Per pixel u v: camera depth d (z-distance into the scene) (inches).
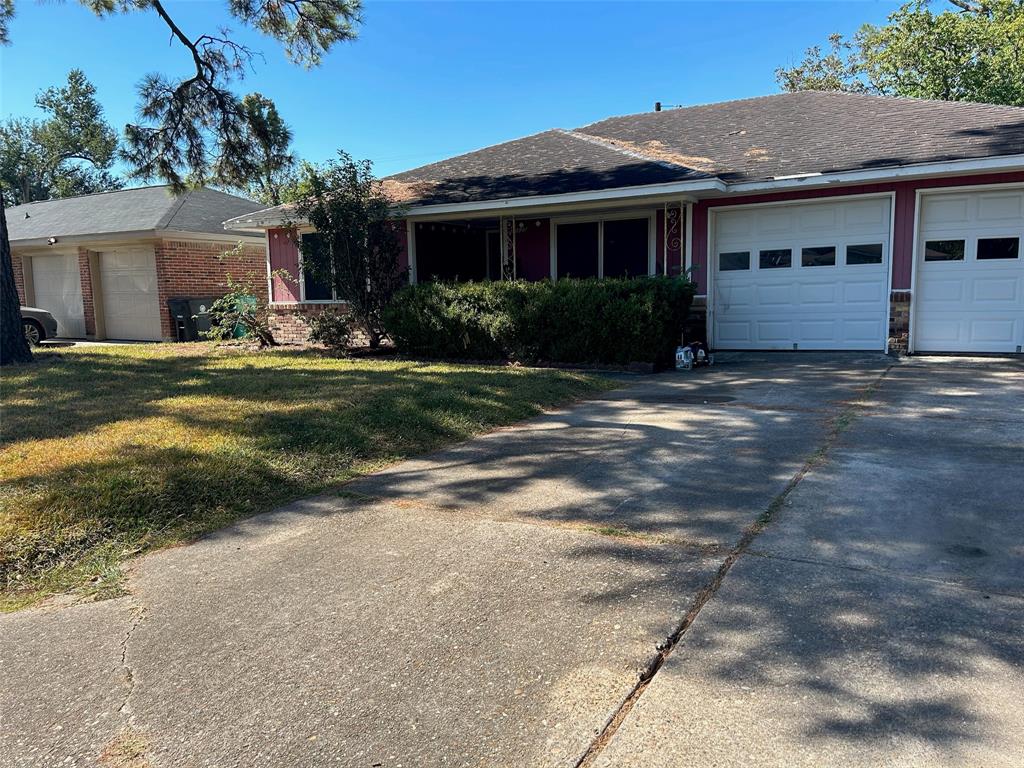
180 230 689.6
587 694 97.7
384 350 510.0
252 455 203.9
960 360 394.3
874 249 434.9
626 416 274.8
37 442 219.1
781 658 104.2
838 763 82.3
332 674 105.0
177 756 88.3
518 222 555.8
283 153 546.3
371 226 502.0
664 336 402.3
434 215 507.8
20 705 100.0
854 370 371.2
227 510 173.9
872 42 1012.5
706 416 269.7
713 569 134.7
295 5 494.3
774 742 86.4
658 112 660.7
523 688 99.7
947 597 120.5
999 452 203.6
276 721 94.6
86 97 1830.7
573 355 416.8
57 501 164.4
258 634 117.3
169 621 122.6
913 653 104.1
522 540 152.9
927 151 405.7
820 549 141.9
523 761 85.0
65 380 354.0
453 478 199.2
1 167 1780.3
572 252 545.3
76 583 138.0
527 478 197.0
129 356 485.1
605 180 464.1
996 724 88.0
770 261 463.8
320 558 146.9
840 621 113.9
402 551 149.2
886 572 130.6
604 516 165.3
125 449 206.1
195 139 522.9
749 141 514.3
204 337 684.1
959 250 412.8
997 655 102.9
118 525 159.0
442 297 453.7
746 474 193.0
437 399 281.4
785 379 352.2
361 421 245.4
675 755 84.8
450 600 126.6
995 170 382.6
